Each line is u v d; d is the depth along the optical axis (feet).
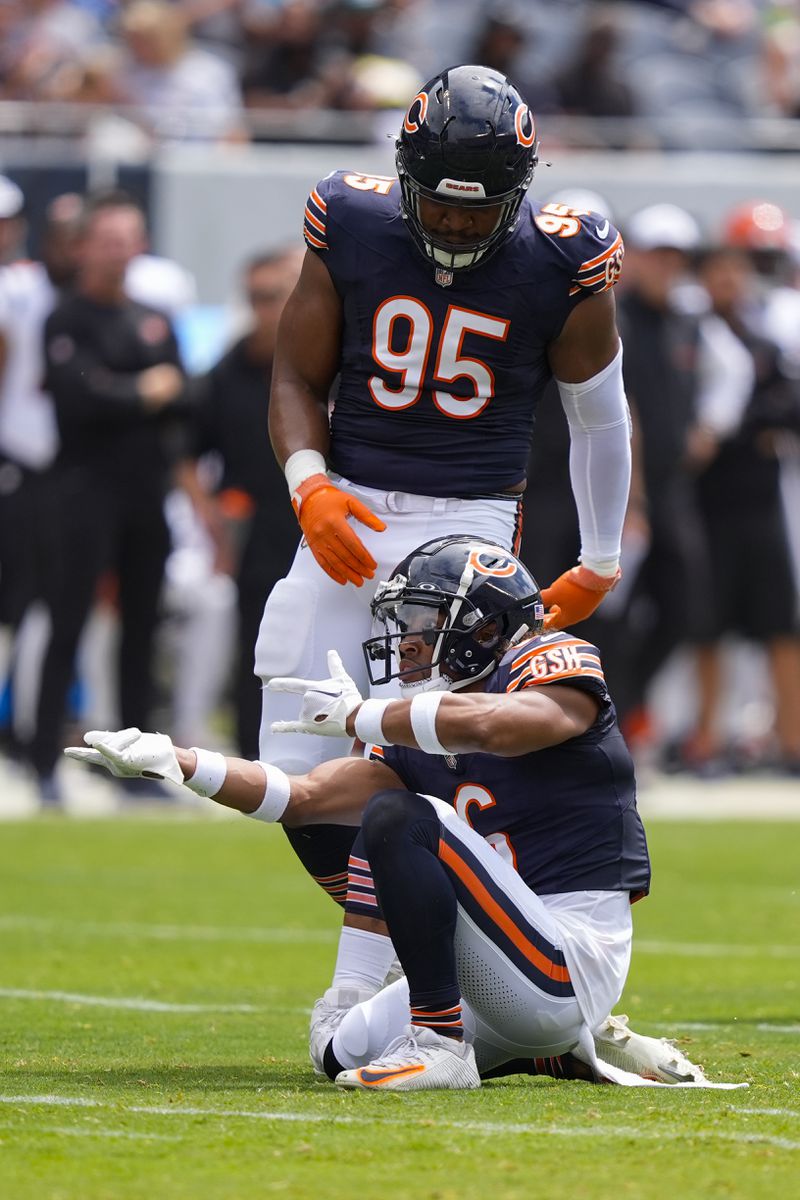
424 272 49.01
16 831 109.91
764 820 119.55
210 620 126.62
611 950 44.86
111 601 131.23
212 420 113.80
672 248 121.39
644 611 127.13
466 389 49.65
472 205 46.70
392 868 42.80
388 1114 39.96
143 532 113.29
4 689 135.64
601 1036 46.03
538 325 49.37
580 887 45.14
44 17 163.94
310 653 51.03
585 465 52.49
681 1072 45.19
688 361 123.65
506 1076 46.93
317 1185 33.63
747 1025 57.52
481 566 45.06
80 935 77.51
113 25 167.02
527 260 48.80
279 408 51.16
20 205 132.87
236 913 84.79
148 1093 43.04
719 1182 34.01
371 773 47.52
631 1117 39.83
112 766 44.27
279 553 113.70
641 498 122.42
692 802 128.16
